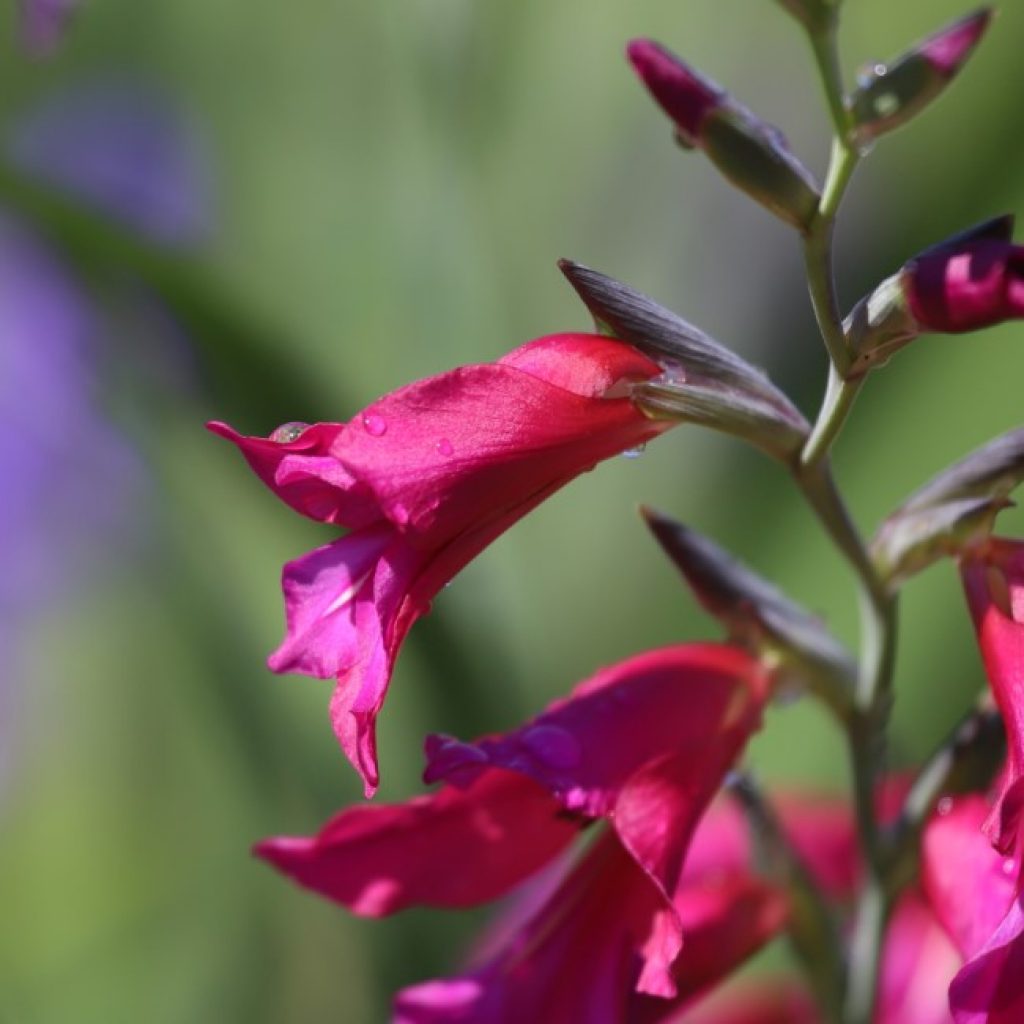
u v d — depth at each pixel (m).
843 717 0.47
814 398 0.58
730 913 0.48
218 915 0.57
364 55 0.61
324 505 0.44
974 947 0.46
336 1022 0.55
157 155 0.66
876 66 0.45
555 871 0.53
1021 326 0.57
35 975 0.63
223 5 0.65
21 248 0.67
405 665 0.53
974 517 0.46
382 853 0.47
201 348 0.53
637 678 0.46
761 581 0.47
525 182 0.67
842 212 0.64
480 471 0.44
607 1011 0.46
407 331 0.56
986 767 0.47
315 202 0.61
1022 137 0.57
